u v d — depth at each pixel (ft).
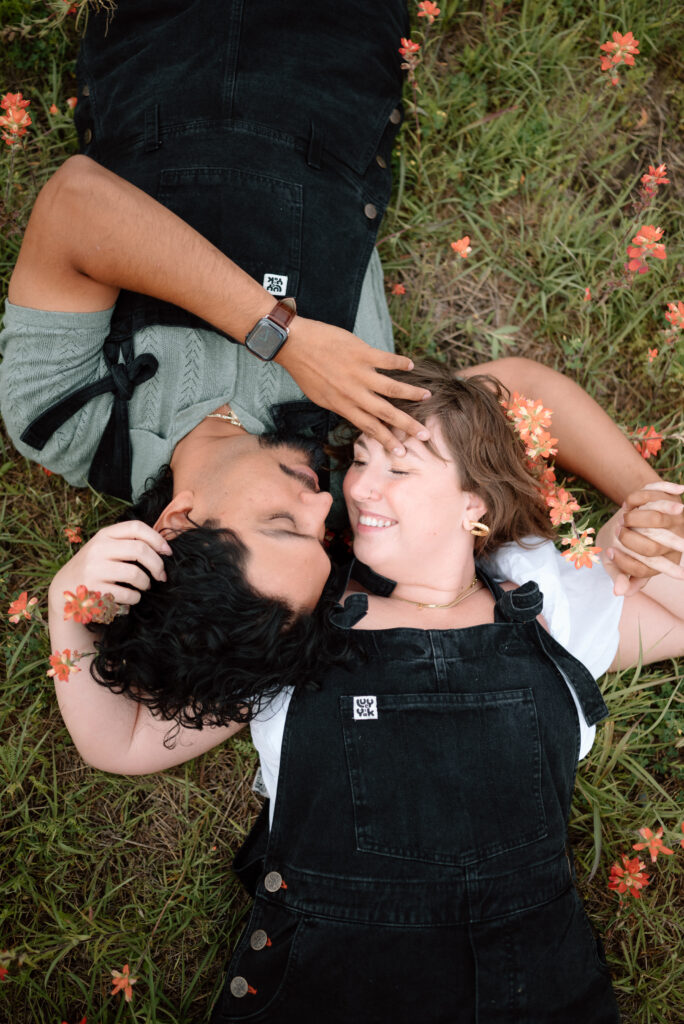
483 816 4.90
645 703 6.35
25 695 6.34
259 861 5.56
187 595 4.50
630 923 6.31
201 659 4.54
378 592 5.49
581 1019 4.95
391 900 4.82
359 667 5.04
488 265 7.20
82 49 6.13
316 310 5.59
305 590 4.68
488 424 5.43
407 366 4.90
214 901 6.28
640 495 5.46
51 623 5.20
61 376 5.29
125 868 6.30
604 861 6.38
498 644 5.17
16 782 6.14
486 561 5.99
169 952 6.21
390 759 4.92
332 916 4.85
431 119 7.02
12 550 6.64
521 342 7.20
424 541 5.23
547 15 7.06
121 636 4.74
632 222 7.02
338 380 5.00
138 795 6.44
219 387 5.45
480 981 4.74
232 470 4.82
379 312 6.27
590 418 6.11
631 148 7.18
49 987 6.01
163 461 5.43
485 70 7.16
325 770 4.94
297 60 5.71
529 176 7.20
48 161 6.91
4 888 6.02
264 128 5.54
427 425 5.29
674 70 7.31
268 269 5.46
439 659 5.06
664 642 5.87
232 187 5.43
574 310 7.15
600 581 5.75
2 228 6.80
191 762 6.45
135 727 5.45
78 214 4.81
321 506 4.79
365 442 5.27
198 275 4.88
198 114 5.51
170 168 5.45
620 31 7.16
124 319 5.40
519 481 5.59
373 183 5.98
